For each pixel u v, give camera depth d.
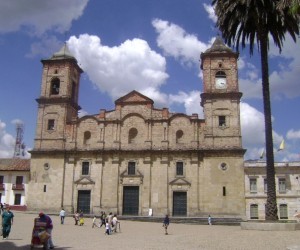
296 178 70.00
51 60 66.19
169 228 41.44
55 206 60.22
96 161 61.53
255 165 71.69
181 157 60.00
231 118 60.41
